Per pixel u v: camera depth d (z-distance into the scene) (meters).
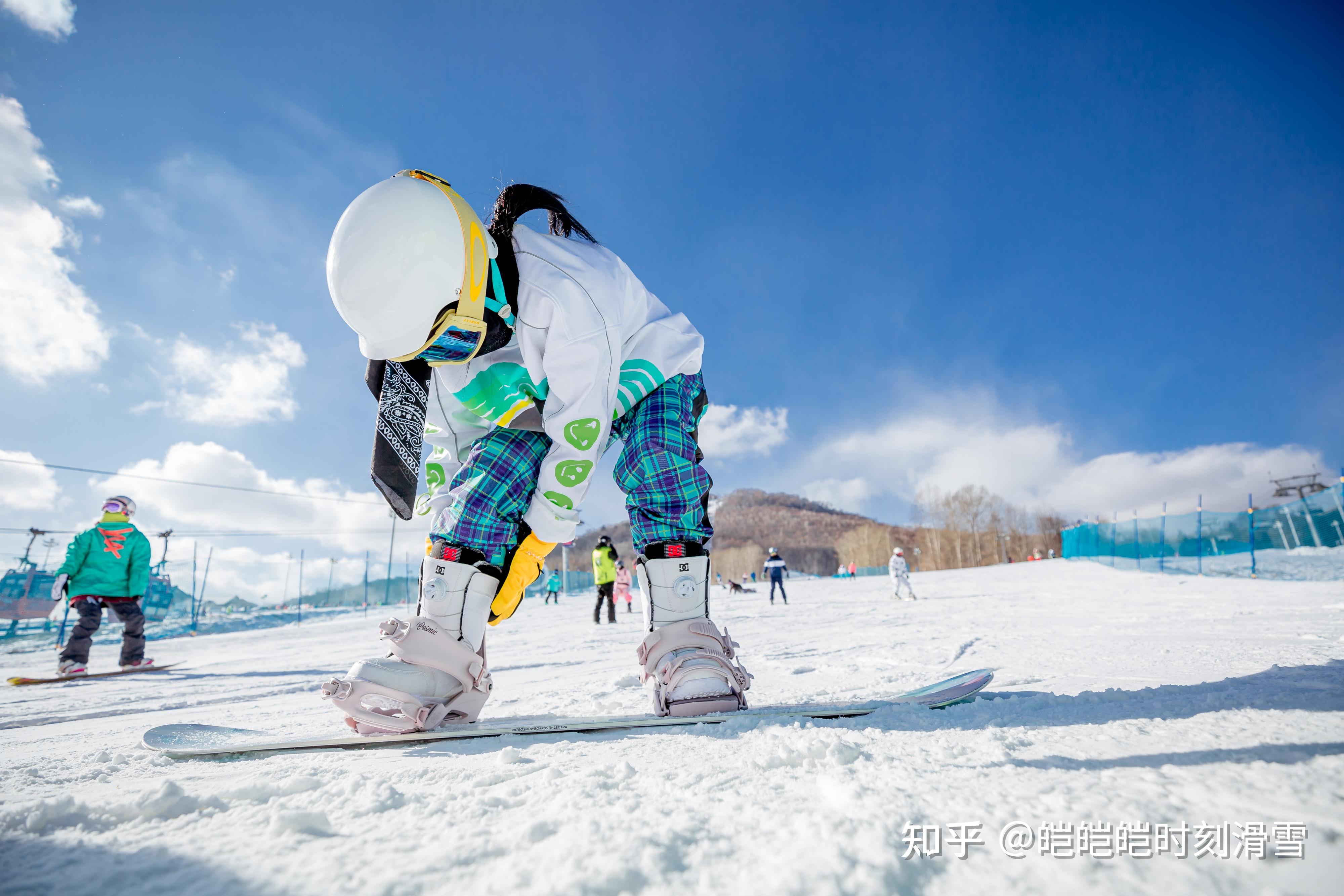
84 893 0.42
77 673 5.32
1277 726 0.69
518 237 1.39
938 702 1.16
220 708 2.63
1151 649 2.25
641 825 0.50
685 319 1.59
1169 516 19.70
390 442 1.35
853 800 0.54
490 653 5.35
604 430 1.32
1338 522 16.20
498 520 1.32
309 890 0.41
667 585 1.34
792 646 3.57
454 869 0.44
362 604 29.20
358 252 1.17
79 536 5.50
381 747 1.08
